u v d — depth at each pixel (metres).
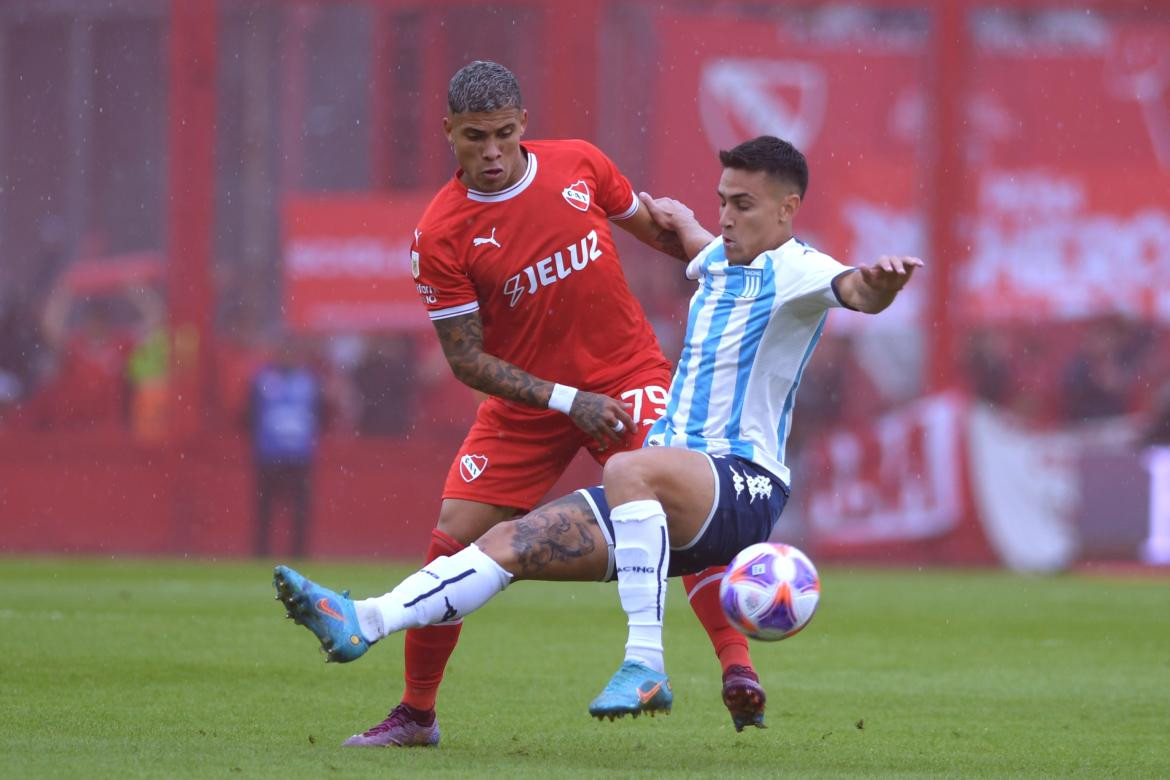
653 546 17.28
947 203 64.06
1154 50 64.75
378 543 62.66
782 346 18.17
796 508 62.69
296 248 63.56
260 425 59.62
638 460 17.56
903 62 64.19
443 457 63.00
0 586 44.59
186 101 64.00
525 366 20.17
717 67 63.53
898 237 64.25
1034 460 62.72
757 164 18.03
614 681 17.06
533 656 29.97
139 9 68.56
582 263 19.81
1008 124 64.69
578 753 18.89
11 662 26.73
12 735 19.05
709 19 63.44
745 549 17.50
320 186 65.38
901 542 62.66
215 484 63.38
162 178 68.56
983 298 64.31
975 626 37.75
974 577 56.59
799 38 63.81
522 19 63.69
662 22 63.22
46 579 47.81
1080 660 31.05
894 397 63.56
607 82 63.44
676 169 63.44
